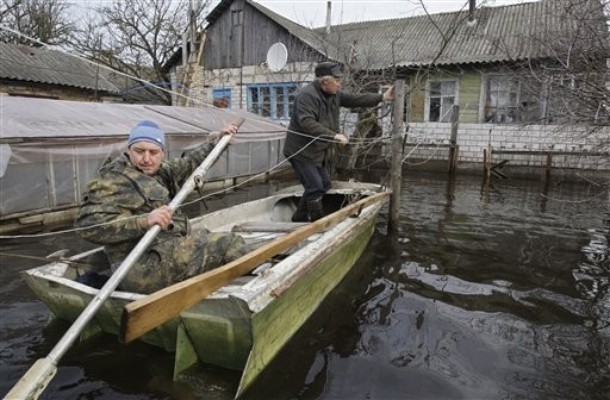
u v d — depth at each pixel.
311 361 2.98
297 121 4.39
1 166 5.62
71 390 2.54
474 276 4.66
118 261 2.62
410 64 12.22
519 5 14.83
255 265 2.73
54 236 5.83
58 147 6.39
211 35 16.45
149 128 2.72
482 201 8.87
